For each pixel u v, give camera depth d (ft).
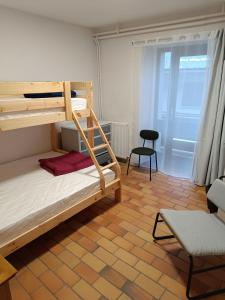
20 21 9.40
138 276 5.93
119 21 11.34
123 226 7.99
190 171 11.53
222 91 9.14
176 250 6.85
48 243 7.16
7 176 8.52
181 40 9.88
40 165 9.54
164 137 11.76
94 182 8.07
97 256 6.62
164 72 10.96
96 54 13.37
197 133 10.53
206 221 6.18
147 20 10.94
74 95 9.46
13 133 10.17
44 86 7.27
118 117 13.57
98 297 5.37
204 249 5.00
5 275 3.43
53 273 6.04
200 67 9.87
